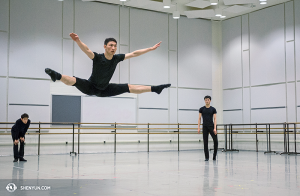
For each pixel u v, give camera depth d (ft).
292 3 39.78
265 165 22.36
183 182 14.56
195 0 38.29
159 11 44.24
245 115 44.34
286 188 12.91
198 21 46.98
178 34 45.42
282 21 40.75
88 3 39.73
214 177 16.20
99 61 11.20
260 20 43.27
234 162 24.82
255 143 42.83
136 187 13.24
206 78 46.93
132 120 41.24
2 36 34.88
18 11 35.86
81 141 38.17
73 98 38.32
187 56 45.83
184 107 45.01
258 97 42.93
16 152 26.03
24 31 36.06
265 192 12.05
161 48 44.09
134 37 42.32
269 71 41.86
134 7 42.52
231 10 41.88
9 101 34.86
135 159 27.99
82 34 39.22
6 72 34.91
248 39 44.65
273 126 40.93
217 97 47.60
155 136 42.68
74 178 15.93
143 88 12.46
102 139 39.34
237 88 45.62
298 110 38.40
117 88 12.29
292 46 39.58
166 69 44.24
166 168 20.47
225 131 44.37
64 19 38.32
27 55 36.06
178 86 44.86
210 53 47.57
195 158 29.09
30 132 35.73
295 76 39.06
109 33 40.70
